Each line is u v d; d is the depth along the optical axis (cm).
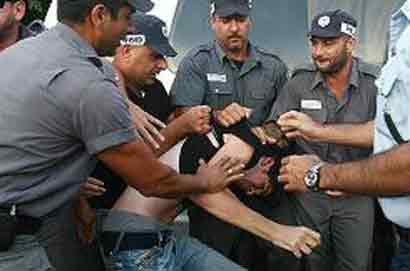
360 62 357
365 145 323
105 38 264
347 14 350
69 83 247
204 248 309
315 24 344
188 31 402
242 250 325
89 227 300
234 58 366
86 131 249
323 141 324
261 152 320
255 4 415
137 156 257
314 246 300
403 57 229
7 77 254
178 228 323
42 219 263
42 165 253
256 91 367
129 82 332
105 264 302
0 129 251
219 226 321
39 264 261
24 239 258
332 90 349
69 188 262
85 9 258
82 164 261
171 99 363
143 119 306
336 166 244
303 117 325
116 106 250
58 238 292
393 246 328
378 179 228
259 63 369
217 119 319
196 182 280
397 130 233
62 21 262
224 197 300
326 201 337
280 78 372
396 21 240
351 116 347
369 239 342
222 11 359
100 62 262
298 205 335
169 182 270
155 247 296
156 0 405
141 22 327
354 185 236
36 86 248
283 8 414
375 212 341
